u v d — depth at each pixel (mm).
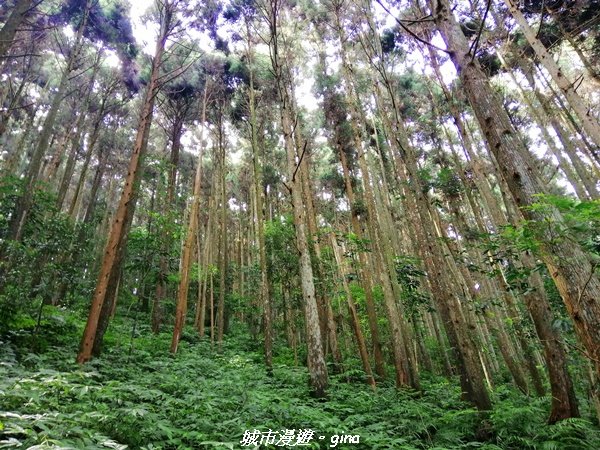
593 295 3197
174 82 16766
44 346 8031
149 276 14914
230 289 23688
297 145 13883
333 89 15250
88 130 24500
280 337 20844
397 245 12953
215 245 24078
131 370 7293
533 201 3598
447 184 13023
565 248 3359
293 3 14781
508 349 10805
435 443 5711
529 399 8008
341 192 19281
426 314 18984
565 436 5598
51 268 9844
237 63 16984
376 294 13500
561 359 6512
